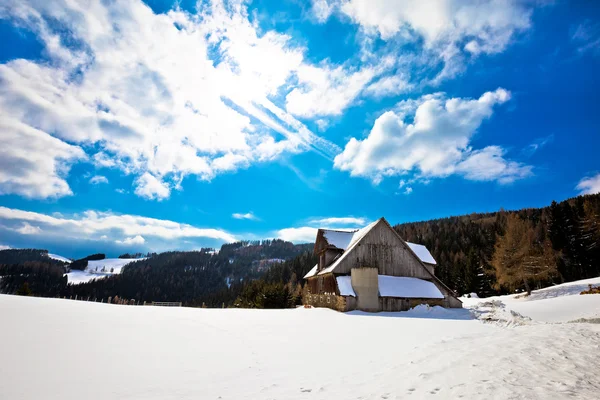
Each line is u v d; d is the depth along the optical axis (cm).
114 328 1180
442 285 3291
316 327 1505
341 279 3038
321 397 609
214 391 659
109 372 754
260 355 960
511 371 674
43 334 994
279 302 4166
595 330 1253
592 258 5328
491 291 5781
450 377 656
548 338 1044
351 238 3753
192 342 1090
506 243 4481
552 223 6050
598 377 656
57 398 599
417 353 926
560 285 4209
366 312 2788
